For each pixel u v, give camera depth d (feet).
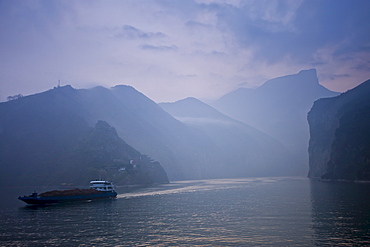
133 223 206.59
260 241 153.79
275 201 319.47
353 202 290.76
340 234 164.76
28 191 585.63
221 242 153.17
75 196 350.43
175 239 160.25
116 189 595.88
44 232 180.14
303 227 183.42
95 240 159.74
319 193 400.47
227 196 400.47
